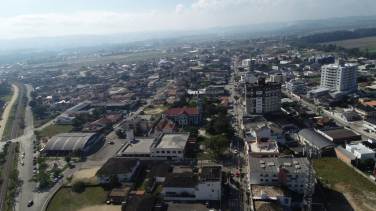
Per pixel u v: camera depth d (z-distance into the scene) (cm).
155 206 10481
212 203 10894
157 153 15125
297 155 14338
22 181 13900
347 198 10600
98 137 18900
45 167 15312
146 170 14100
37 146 18575
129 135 17425
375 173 11600
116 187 12312
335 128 17138
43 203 11831
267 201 9775
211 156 15200
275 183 10931
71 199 11912
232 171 13300
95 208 11125
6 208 11650
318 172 12644
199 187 11069
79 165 15212
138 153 15338
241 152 15412
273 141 14625
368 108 19750
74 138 17700
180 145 15212
